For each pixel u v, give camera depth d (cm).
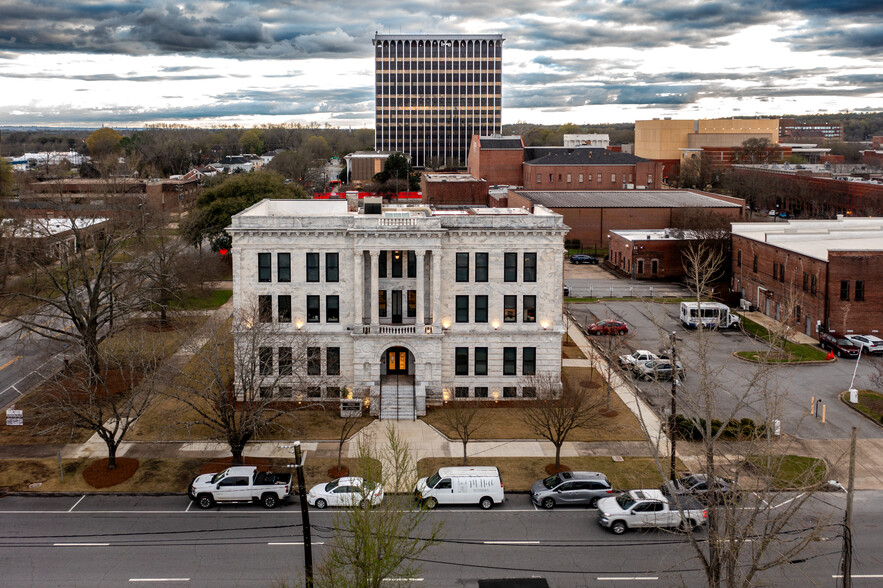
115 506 4662
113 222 7662
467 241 6300
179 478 5031
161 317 8594
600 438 5694
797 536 4216
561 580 3856
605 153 18700
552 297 6391
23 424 5875
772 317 9338
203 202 12675
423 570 3931
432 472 5075
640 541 4272
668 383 6794
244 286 6322
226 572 3891
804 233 9694
